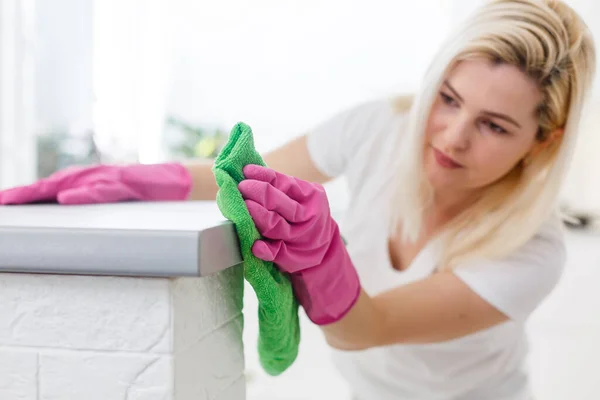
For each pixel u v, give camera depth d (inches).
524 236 31.7
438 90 31.5
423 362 37.0
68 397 15.5
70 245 14.6
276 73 67.2
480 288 30.0
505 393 38.9
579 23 29.6
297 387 62.0
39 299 15.5
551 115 30.2
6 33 61.9
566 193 64.2
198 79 68.0
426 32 63.8
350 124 39.3
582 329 63.4
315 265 19.2
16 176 63.7
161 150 67.7
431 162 32.8
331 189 63.4
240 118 68.0
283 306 18.1
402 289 29.2
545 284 32.1
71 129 65.3
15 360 15.7
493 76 29.4
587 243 63.7
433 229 34.9
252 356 58.6
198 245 13.9
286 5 66.2
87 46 65.2
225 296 18.4
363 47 65.4
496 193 32.9
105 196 25.5
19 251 14.9
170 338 14.8
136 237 14.2
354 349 26.3
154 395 15.0
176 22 67.2
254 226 16.2
